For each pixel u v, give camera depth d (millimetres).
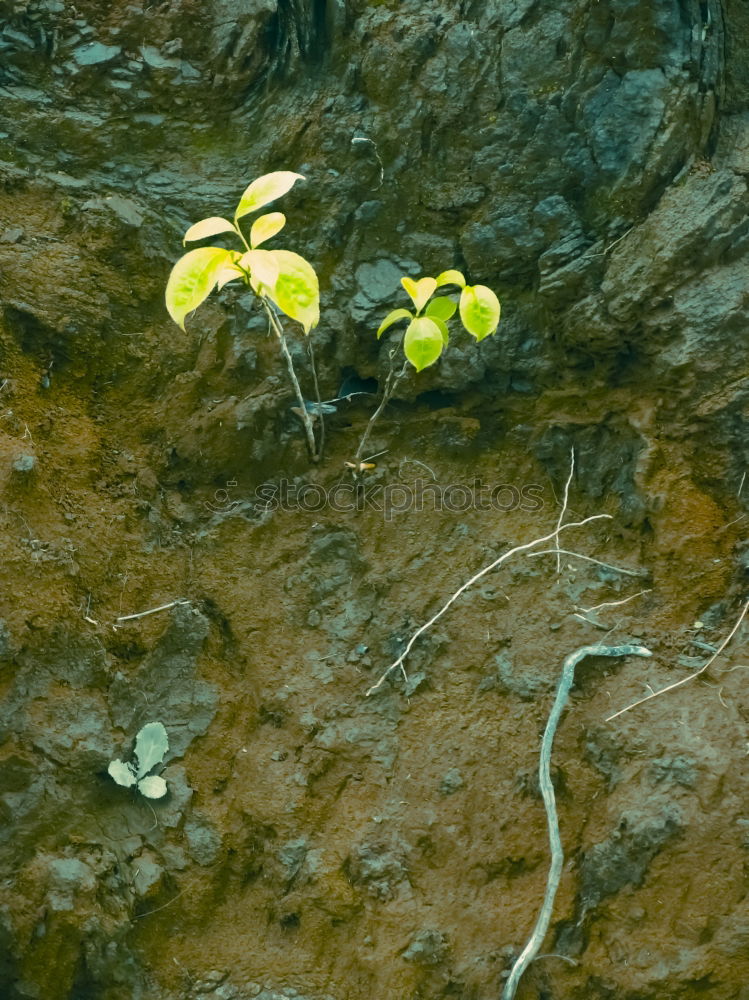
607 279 2166
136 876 1979
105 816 2006
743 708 2000
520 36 2203
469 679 2078
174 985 1955
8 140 2266
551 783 1964
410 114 2227
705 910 1919
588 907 1953
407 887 1983
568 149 2195
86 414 2191
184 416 2205
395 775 2037
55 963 1933
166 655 2086
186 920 1981
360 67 2240
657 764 1978
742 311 2127
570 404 2201
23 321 2166
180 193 2275
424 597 2127
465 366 2205
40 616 2031
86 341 2193
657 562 2102
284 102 2273
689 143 2176
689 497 2113
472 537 2162
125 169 2281
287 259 1973
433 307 2117
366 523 2178
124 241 2238
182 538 2164
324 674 2096
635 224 2176
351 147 2236
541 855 1980
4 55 2279
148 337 2230
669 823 1948
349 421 2234
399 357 2211
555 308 2197
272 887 1996
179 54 2293
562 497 2182
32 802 1980
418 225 2238
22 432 2121
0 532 2041
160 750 2031
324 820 2020
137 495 2164
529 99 2203
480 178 2217
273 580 2148
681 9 2174
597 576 2117
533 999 1933
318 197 2246
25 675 2020
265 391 2199
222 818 2020
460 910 1967
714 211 2139
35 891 1942
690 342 2133
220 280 1991
